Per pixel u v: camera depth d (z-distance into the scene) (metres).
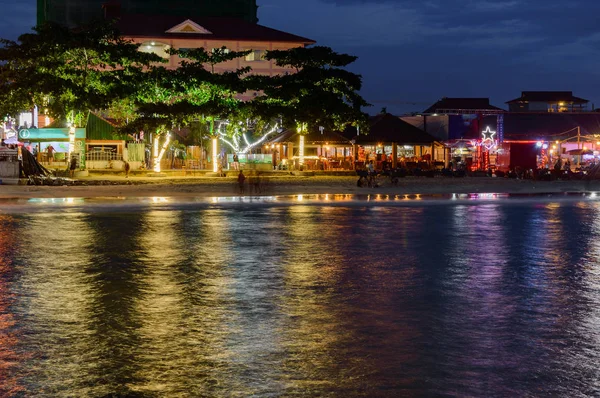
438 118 77.44
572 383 6.48
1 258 14.69
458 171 62.66
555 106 121.31
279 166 63.94
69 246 16.75
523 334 8.37
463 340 8.07
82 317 9.22
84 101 51.62
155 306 9.95
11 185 44.28
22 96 52.56
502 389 6.30
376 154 69.94
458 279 12.32
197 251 15.97
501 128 74.94
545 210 29.14
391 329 8.61
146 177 52.31
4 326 8.70
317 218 24.94
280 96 61.12
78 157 53.47
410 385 6.41
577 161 83.50
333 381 6.52
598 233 20.12
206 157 68.50
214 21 96.75
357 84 64.31
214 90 58.75
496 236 19.30
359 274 12.84
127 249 16.27
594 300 10.48
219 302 10.27
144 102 56.78
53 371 6.82
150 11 104.44
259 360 7.21
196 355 7.39
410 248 16.64
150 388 6.31
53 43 52.84
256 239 18.42
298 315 9.40
